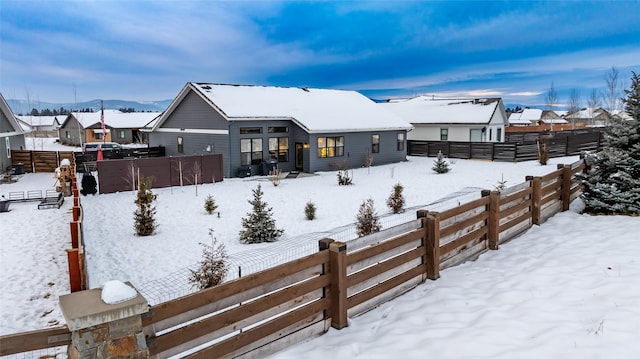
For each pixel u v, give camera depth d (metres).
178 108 28.41
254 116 24.64
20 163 28.05
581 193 11.23
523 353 4.05
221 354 3.88
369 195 18.41
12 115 27.25
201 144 26.67
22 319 7.12
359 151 28.92
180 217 14.84
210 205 15.41
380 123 30.09
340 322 4.88
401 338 4.59
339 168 27.45
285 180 23.41
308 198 17.95
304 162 26.62
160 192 19.98
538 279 5.96
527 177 9.13
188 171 22.11
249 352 4.12
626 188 9.62
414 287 6.07
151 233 12.52
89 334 2.96
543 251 7.32
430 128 37.47
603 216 9.40
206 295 3.75
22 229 13.52
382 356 4.26
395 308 5.41
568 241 7.73
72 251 6.98
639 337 4.12
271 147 26.19
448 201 14.84
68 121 58.72
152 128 31.03
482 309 5.16
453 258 6.87
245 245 11.26
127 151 29.84
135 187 20.61
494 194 7.55
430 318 5.05
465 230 7.13
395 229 5.78
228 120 23.73
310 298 4.71
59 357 5.64
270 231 11.70
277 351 4.37
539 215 9.12
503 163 28.88
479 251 7.48
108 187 20.02
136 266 9.64
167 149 30.38
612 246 7.14
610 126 10.29
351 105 32.34
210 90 26.92
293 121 26.59
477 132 34.75
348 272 5.09
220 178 23.19
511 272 6.39
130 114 64.44
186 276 8.59
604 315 4.66
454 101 39.81
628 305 4.83
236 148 24.59
